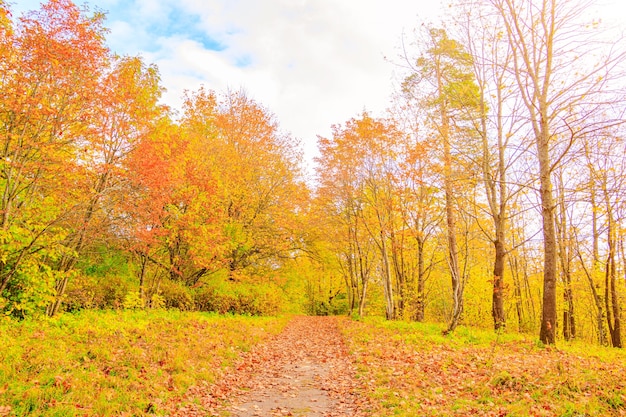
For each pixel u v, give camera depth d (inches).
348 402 317.4
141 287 656.4
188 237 720.3
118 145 534.9
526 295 1237.7
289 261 1146.0
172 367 357.7
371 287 1515.7
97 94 449.1
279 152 1083.3
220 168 869.2
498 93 606.5
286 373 428.5
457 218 757.3
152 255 720.3
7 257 440.8
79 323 461.4
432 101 722.2
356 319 1061.8
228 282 908.6
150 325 523.5
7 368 275.4
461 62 695.1
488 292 1035.3
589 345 677.9
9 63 395.9
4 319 409.7
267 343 614.2
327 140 991.0
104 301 629.3
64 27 420.5
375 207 900.6
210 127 989.2
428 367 402.0
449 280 1187.9
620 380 321.1
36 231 446.9
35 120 419.2
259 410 298.4
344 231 1106.7
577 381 316.2
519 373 353.1
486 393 308.7
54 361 307.0
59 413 228.2
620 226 780.0
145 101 558.6
